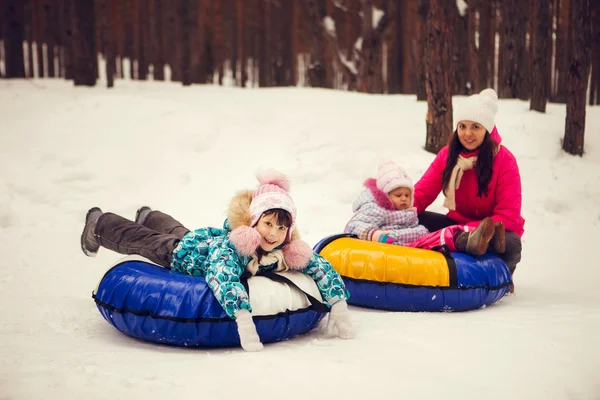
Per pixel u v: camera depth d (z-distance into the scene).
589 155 9.48
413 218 5.54
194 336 3.79
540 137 9.67
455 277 4.79
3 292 5.07
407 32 12.75
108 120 9.93
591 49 9.23
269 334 3.90
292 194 8.40
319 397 2.97
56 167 8.82
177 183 8.68
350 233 5.46
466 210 5.75
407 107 11.16
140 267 4.15
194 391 3.00
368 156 9.18
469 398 3.04
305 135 9.74
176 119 9.94
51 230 7.39
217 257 3.89
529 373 3.38
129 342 3.98
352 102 11.45
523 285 5.94
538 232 7.73
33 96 10.91
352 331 4.04
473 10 11.91
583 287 5.84
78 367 3.32
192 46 12.68
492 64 12.04
